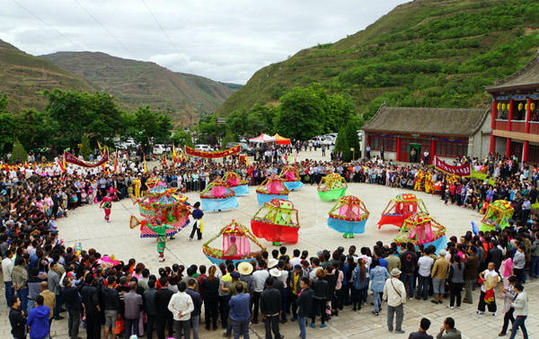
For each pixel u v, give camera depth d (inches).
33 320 368.2
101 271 446.9
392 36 6117.1
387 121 1889.8
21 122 1936.5
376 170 1393.9
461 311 485.1
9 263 482.6
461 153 1660.9
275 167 1381.6
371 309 491.8
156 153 2282.2
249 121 2834.6
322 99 3198.8
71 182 1039.0
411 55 5147.6
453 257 490.0
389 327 431.5
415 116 1828.2
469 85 3668.8
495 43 4662.9
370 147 1945.1
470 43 4862.2
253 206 1048.8
